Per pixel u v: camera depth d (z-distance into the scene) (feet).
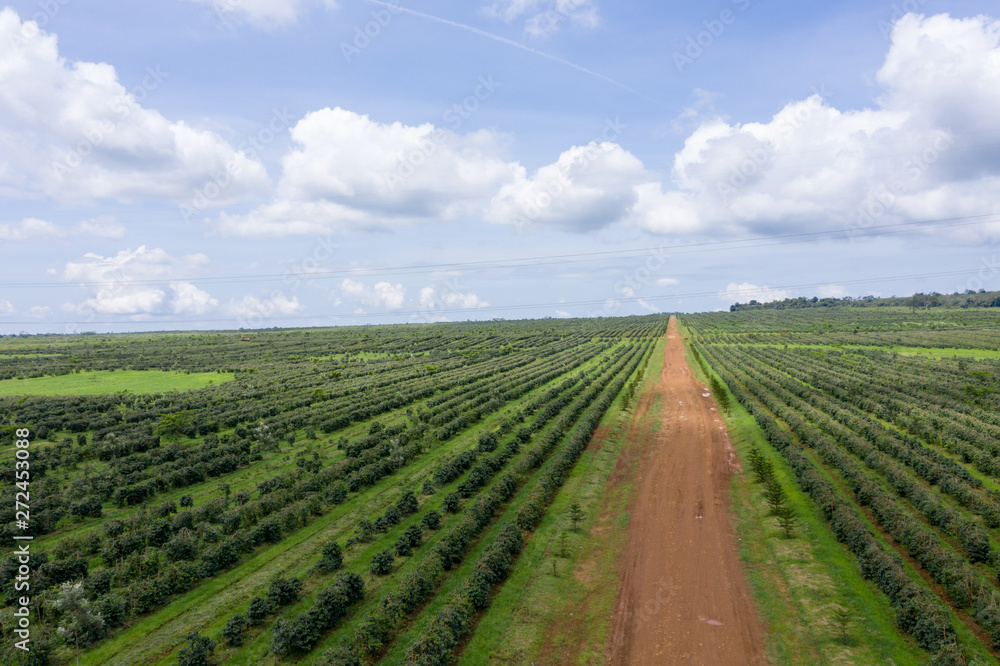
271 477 203.10
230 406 320.91
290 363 538.88
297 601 119.34
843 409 262.67
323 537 151.33
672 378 417.28
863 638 102.42
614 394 332.80
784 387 340.59
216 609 117.50
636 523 157.79
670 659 100.78
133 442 235.81
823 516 152.25
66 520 166.50
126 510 175.73
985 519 145.28
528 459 199.00
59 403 316.81
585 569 133.49
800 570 126.41
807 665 97.19
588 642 106.11
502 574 128.06
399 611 110.83
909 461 186.80
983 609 104.32
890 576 113.91
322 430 271.49
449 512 165.27
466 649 103.71
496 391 336.49
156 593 119.55
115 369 490.49
